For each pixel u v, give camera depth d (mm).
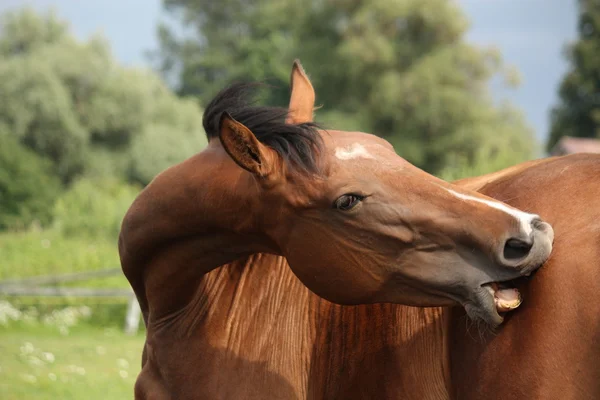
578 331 3725
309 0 63125
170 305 5035
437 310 4570
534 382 3830
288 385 4922
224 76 102062
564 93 76750
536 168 4492
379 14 59406
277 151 4445
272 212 4496
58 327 18438
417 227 4215
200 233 4793
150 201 4895
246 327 5035
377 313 4812
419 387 4570
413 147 57094
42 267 22938
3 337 16500
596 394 3668
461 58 58594
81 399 10852
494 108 59875
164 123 61531
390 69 59125
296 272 4551
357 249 4336
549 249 3910
